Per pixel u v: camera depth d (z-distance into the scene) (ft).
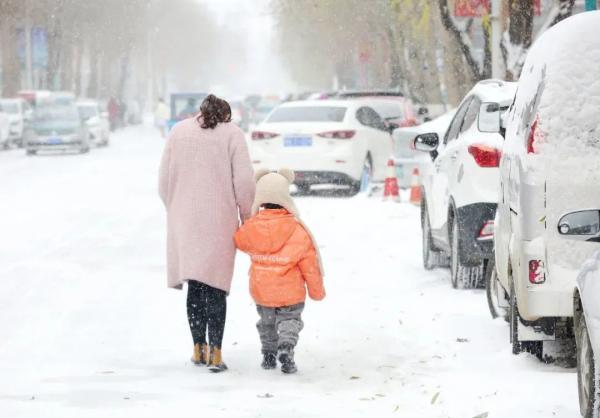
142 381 61.82
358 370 64.13
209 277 65.00
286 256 63.82
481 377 61.00
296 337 64.13
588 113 59.26
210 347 64.80
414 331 74.43
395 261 108.06
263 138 175.52
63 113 337.72
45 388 59.82
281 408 55.01
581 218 51.60
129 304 86.07
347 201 169.17
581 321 51.44
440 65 330.34
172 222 66.54
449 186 91.04
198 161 65.82
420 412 53.83
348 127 175.42
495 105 85.30
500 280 71.51
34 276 99.40
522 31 150.82
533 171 59.41
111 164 282.15
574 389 57.21
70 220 147.33
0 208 164.25
